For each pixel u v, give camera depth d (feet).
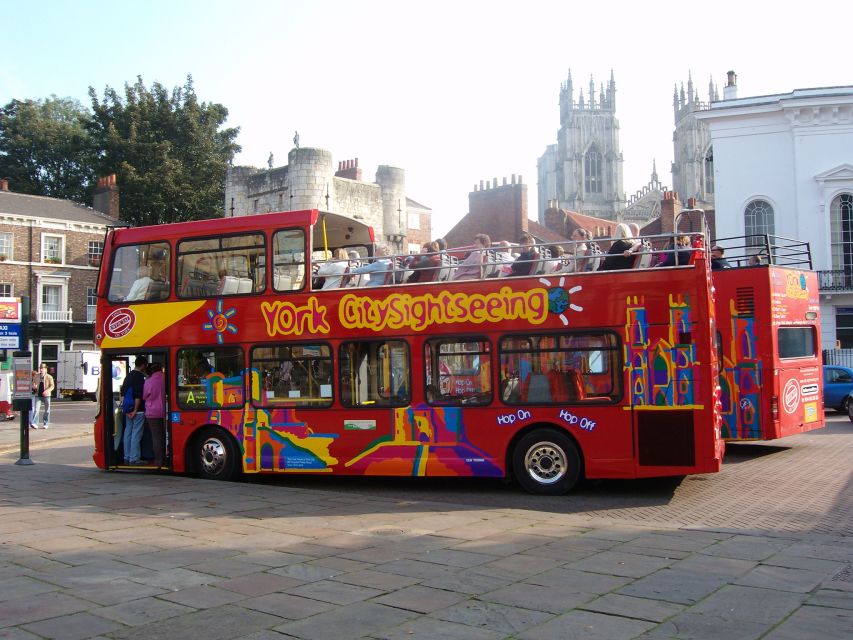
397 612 19.83
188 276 46.16
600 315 37.86
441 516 32.99
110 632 18.38
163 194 189.88
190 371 45.80
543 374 38.75
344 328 42.37
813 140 113.60
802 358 52.39
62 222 169.48
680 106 389.19
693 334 36.40
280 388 43.57
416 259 44.16
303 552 26.43
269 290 44.16
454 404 40.11
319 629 18.54
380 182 159.12
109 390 48.70
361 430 41.68
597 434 37.58
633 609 19.89
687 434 36.19
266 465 43.47
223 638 17.97
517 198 173.17
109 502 36.91
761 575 23.00
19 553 26.30
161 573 23.66
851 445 56.95
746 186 117.50
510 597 21.03
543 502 37.35
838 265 113.50
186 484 42.73
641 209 344.28
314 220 44.01
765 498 37.11
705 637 17.79
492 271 41.34
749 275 48.98
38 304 165.89
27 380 53.67
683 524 31.83
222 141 208.23
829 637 17.63
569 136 394.93
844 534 29.14
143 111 196.65
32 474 47.37
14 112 214.90
